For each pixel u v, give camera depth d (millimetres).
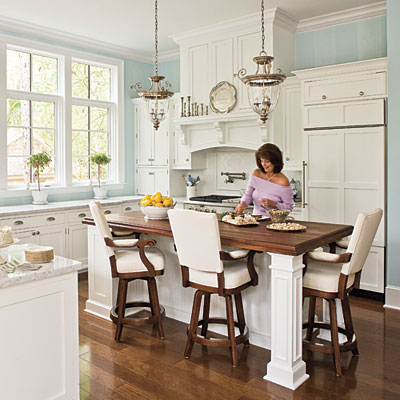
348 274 2576
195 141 5531
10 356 1963
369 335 3258
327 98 4289
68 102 5453
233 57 4961
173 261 3570
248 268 2811
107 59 5875
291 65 4988
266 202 3189
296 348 2547
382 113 3971
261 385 2529
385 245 4062
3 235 2088
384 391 2463
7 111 4934
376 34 4516
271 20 4570
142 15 4648
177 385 2537
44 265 2145
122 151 6141
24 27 4895
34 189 5121
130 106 6242
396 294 3850
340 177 4266
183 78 5484
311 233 2787
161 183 5965
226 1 4254
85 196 5738
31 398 2051
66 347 2182
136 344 3115
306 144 4461
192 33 5234
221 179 5852
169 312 3648
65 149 5438
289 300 2482
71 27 5055
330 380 2590
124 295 3174
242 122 5004
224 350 3002
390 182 3852
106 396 2422
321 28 4859
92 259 3742
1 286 1882
